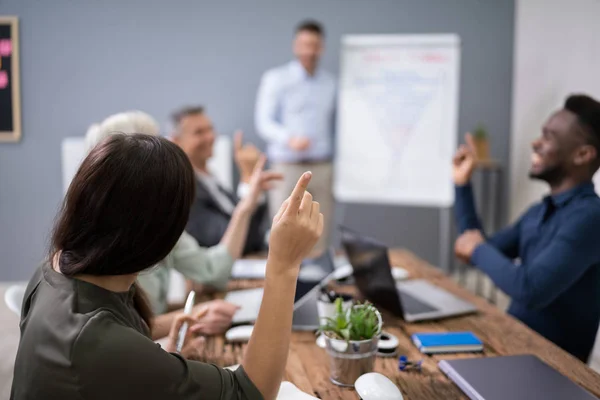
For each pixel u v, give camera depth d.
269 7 3.71
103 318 0.68
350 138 3.66
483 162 3.42
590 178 1.54
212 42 3.72
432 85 3.57
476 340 1.18
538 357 1.13
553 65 3.13
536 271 1.43
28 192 3.72
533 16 3.42
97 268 0.70
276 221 0.77
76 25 3.64
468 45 3.76
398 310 1.34
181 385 0.67
